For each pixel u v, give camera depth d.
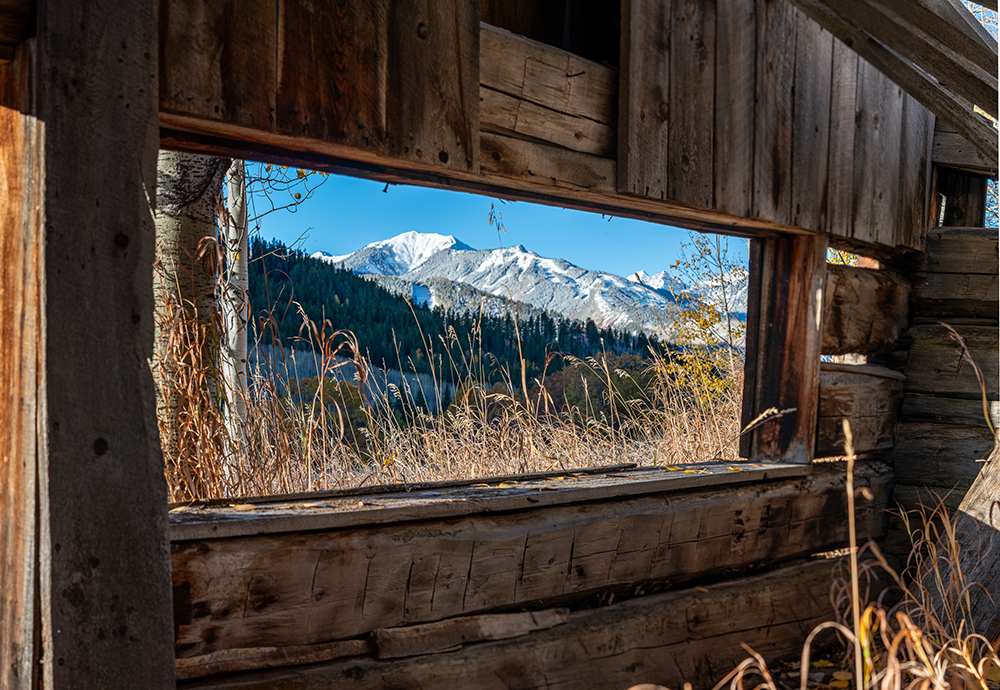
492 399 4.68
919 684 1.79
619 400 5.69
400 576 2.20
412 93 2.11
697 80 2.87
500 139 2.34
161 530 1.67
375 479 3.76
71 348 1.55
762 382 3.71
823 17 2.63
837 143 3.55
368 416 4.12
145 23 1.64
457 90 2.21
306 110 1.90
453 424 4.57
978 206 4.50
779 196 3.23
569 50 2.84
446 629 2.27
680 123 2.81
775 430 3.64
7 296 1.63
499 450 4.61
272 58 1.84
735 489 3.20
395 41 2.07
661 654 2.76
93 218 1.58
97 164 1.58
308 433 3.52
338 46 1.95
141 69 1.63
